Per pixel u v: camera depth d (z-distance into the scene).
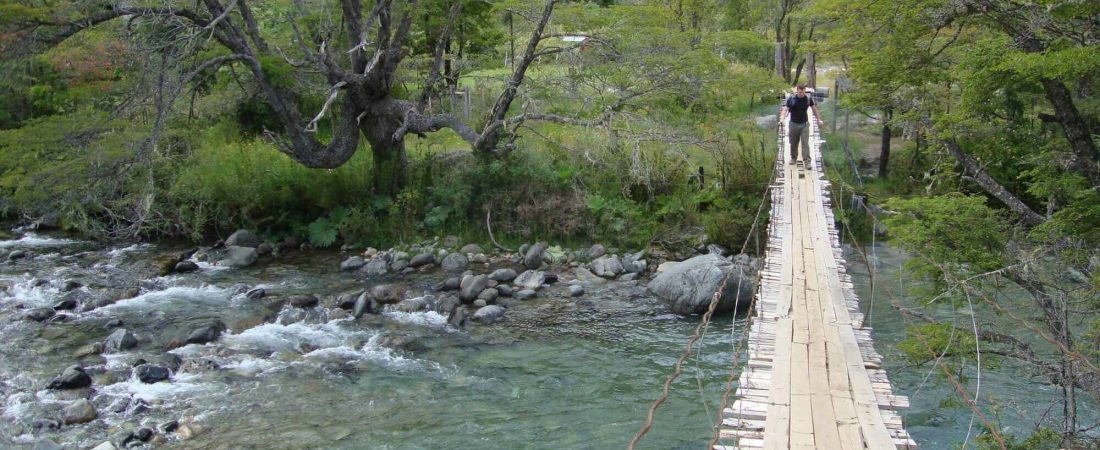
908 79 13.49
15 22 14.64
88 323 14.41
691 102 20.44
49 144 17.42
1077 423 9.59
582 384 12.17
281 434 10.38
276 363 12.77
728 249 19.33
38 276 17.41
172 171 20.52
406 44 20.59
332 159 18.91
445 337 14.12
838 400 6.92
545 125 21.47
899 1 12.92
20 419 10.48
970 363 10.57
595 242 19.75
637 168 17.77
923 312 14.18
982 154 13.27
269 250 19.77
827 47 16.27
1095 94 12.56
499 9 19.06
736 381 12.15
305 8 18.94
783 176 16.45
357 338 13.98
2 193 20.88
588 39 17.94
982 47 11.90
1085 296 10.26
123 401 11.12
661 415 11.08
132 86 17.14
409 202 20.44
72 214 19.91
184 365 12.50
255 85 21.72
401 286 16.66
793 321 8.93
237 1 16.62
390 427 10.66
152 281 17.17
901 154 23.36
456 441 10.30
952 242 11.17
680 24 24.03
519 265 18.67
